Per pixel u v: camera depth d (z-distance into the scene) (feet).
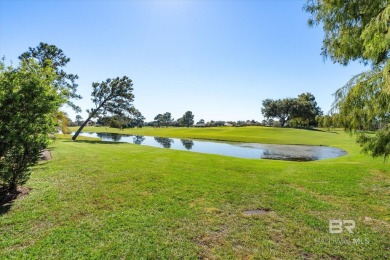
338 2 17.65
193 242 14.32
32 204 19.21
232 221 17.22
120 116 112.06
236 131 193.67
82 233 14.90
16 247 13.23
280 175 31.42
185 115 407.03
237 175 30.99
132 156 46.93
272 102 273.95
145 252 13.11
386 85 13.24
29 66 21.72
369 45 13.92
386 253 13.56
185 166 36.58
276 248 13.87
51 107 21.77
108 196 21.65
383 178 29.81
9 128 18.85
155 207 19.35
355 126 17.21
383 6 15.30
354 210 19.56
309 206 20.24
